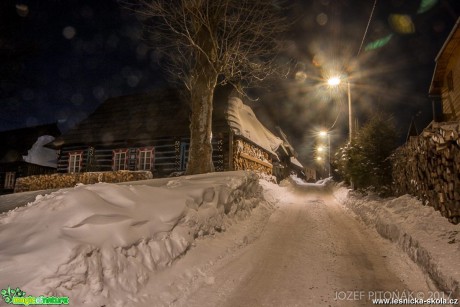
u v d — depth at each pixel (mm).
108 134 21141
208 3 12234
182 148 19484
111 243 4461
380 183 11391
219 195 7754
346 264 5906
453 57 16188
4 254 3898
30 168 28891
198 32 12477
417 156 8305
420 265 5344
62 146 22438
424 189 7805
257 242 7418
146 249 4945
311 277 5324
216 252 6184
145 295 4352
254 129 21406
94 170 20016
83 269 3875
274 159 27016
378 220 8164
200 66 12484
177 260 5383
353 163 13055
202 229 6477
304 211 11516
